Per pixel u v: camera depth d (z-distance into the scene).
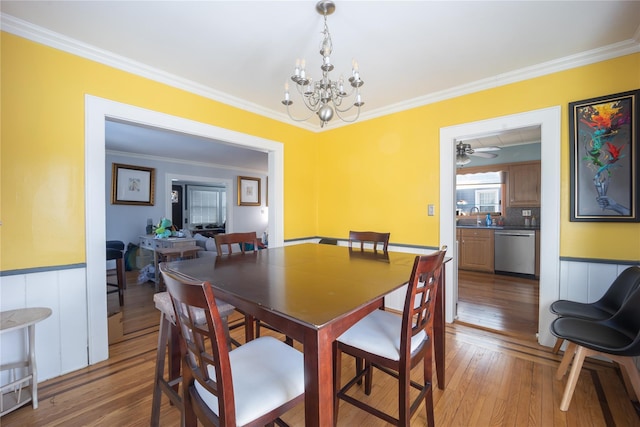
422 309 1.19
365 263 1.67
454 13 1.63
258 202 7.67
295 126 3.53
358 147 3.40
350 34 1.83
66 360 1.90
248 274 1.37
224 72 2.34
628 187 1.91
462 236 5.04
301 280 1.26
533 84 2.27
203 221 8.74
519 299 3.41
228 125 2.80
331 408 0.83
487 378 1.83
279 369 1.02
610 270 2.00
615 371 1.89
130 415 1.52
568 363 1.77
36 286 1.79
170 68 2.27
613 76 1.97
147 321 2.83
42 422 1.47
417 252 2.92
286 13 1.63
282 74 2.37
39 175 1.79
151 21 1.70
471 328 2.60
